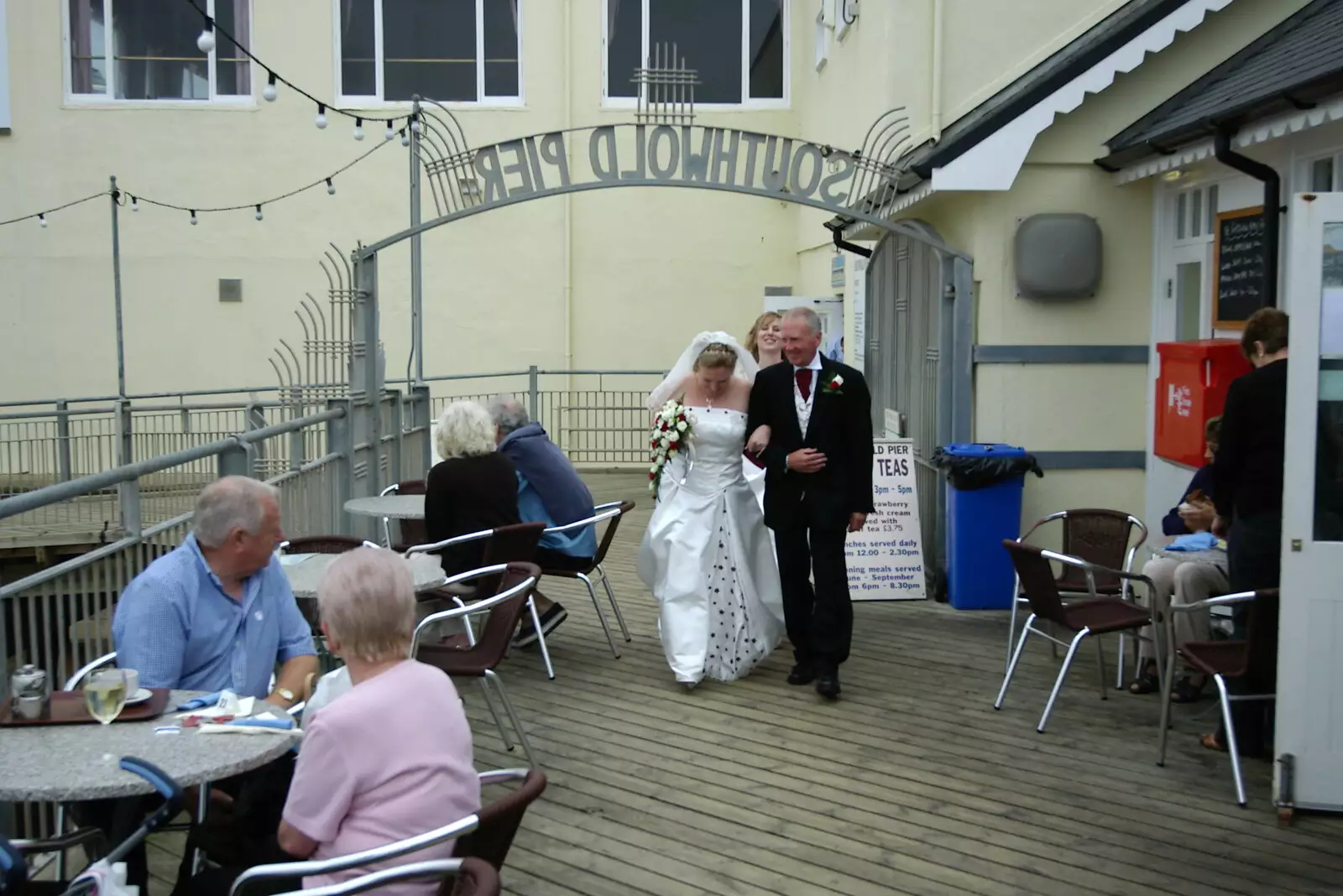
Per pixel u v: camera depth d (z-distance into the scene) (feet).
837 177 25.07
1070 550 22.04
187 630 11.84
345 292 27.86
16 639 12.18
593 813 15.16
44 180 48.47
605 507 23.12
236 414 49.44
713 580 20.57
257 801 10.82
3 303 48.78
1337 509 14.52
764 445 20.02
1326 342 14.25
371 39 49.34
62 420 40.70
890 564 26.78
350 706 8.72
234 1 48.65
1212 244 23.22
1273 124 19.30
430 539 20.53
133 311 49.11
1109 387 25.82
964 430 26.07
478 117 49.70
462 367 50.37
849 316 41.47
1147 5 24.61
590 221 50.31
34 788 8.39
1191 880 13.28
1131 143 23.32
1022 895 12.94
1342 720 14.66
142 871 10.38
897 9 28.22
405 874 8.20
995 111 24.54
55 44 48.11
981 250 25.63
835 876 13.42
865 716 18.89
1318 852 13.98
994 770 16.58
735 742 17.75
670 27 50.01
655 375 50.90
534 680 20.86
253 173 49.01
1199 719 18.62
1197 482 19.75
